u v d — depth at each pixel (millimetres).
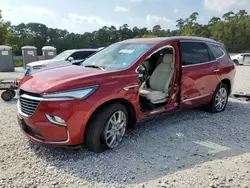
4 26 27891
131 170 2936
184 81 4422
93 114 3221
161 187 2592
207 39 5316
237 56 24250
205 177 2789
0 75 13953
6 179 2695
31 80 3381
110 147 3441
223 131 4293
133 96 3600
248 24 56844
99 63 4156
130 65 3705
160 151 3461
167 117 5023
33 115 3061
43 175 2805
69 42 58594
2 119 4793
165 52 4656
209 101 5230
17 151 3373
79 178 2760
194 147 3613
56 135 3023
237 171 2932
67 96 2977
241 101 6625
